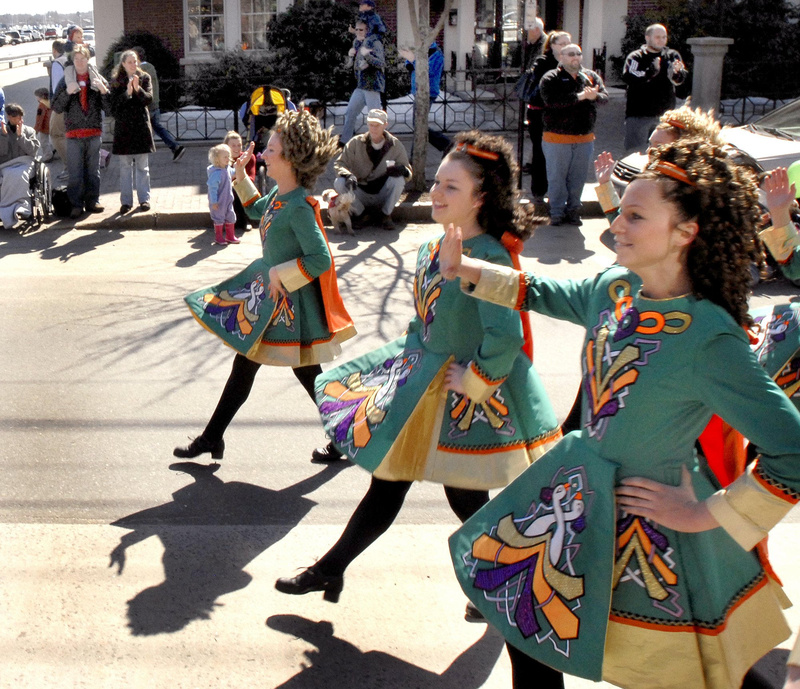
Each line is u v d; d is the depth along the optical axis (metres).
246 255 9.42
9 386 5.96
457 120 15.88
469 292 2.82
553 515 2.51
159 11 19.17
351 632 3.47
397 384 3.21
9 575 3.81
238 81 16.84
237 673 3.23
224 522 4.30
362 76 13.00
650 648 2.39
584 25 18.81
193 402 5.73
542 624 2.44
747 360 2.25
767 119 10.23
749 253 2.37
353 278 8.54
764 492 2.21
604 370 2.45
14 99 22.38
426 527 4.25
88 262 9.16
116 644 3.38
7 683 3.15
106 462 4.90
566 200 10.46
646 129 11.17
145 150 10.65
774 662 3.29
